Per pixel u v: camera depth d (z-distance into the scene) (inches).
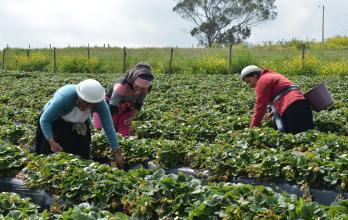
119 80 209.6
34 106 343.0
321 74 593.3
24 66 804.6
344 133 247.0
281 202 114.4
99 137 202.1
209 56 749.9
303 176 161.9
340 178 157.5
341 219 107.0
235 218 114.6
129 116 217.9
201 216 117.7
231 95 369.4
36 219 115.7
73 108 170.9
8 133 225.9
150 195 130.3
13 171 168.7
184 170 182.1
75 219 112.7
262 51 879.1
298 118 217.5
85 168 148.6
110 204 137.3
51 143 171.9
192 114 271.7
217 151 177.5
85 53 989.8
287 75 582.2
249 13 2105.1
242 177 170.6
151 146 193.6
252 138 204.2
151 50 1009.5
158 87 437.1
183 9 2123.5
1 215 119.2
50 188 152.7
